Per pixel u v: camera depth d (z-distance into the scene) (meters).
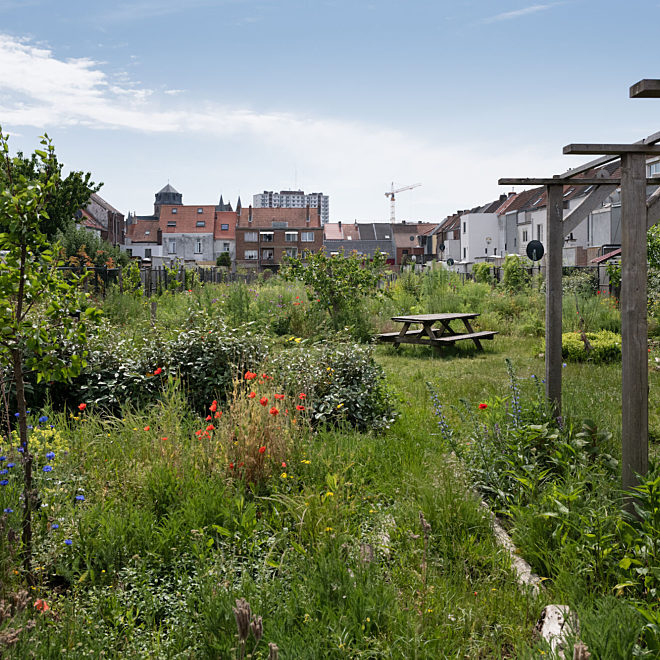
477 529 3.93
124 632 2.91
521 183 5.38
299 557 3.47
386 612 2.93
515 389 5.45
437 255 83.44
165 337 7.22
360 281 15.14
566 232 5.55
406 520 4.06
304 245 81.31
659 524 3.34
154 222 84.88
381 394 7.04
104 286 15.72
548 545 3.69
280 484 4.45
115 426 5.48
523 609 3.16
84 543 3.56
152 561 3.53
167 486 4.23
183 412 5.80
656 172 29.58
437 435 6.00
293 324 14.66
